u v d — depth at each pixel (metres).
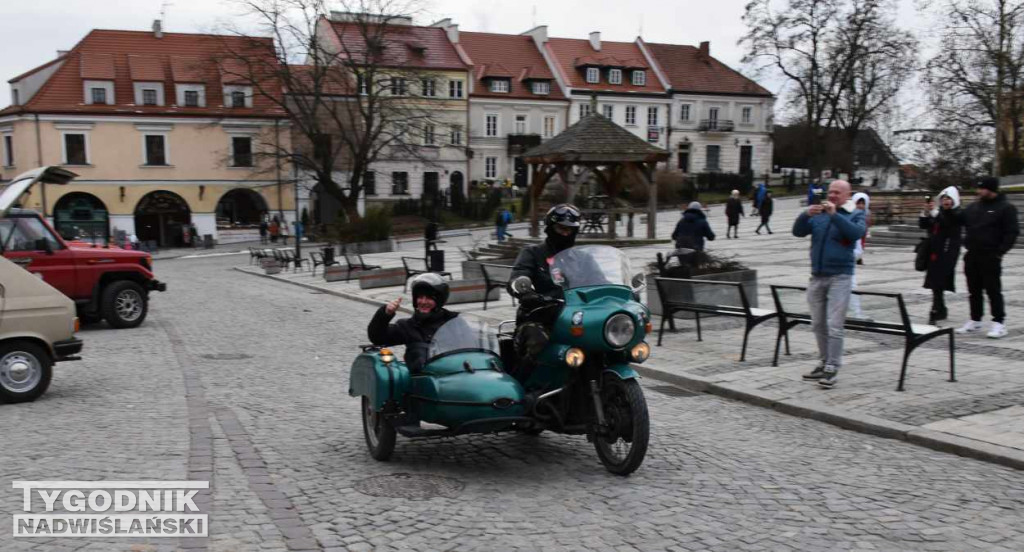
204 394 9.20
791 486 5.81
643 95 71.62
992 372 8.94
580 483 5.92
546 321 6.16
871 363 9.71
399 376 6.28
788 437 7.20
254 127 57.47
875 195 32.50
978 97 38.56
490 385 6.05
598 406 6.04
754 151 76.44
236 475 6.12
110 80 54.22
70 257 14.96
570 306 6.05
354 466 6.40
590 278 6.21
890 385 8.59
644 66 72.44
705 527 5.02
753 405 8.47
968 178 41.38
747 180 67.12
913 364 9.55
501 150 67.88
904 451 6.68
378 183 63.34
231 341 13.56
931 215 12.40
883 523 5.06
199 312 18.19
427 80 51.22
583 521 5.13
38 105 52.16
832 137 58.72
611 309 5.93
